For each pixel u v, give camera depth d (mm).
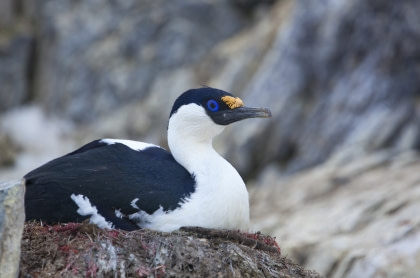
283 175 18594
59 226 7840
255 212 15648
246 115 8852
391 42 18250
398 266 12055
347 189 15414
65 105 24000
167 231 8094
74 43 24188
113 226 8000
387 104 18109
